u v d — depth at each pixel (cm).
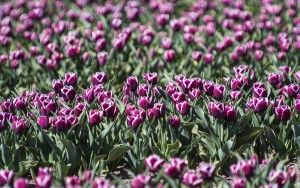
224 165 816
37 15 1395
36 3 1502
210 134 820
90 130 812
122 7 1502
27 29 1321
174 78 1061
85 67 1149
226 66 1166
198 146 835
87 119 834
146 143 799
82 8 1523
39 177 635
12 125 804
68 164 786
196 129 837
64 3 1614
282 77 962
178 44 1273
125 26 1458
